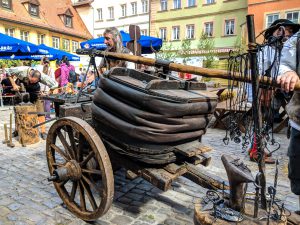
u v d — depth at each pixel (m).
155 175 2.31
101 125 2.56
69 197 2.91
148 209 3.04
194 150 2.40
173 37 33.09
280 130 6.71
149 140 2.19
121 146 2.45
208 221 1.68
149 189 3.53
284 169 4.33
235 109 2.04
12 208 3.01
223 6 29.28
